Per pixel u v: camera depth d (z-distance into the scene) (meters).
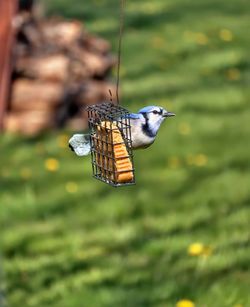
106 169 7.05
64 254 12.24
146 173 15.02
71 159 15.79
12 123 16.94
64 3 26.97
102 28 24.73
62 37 17.66
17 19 17.42
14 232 12.95
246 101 18.98
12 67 16.89
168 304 10.42
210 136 16.89
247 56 22.31
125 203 13.80
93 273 11.52
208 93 19.39
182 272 11.34
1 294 11.07
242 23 25.19
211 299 10.44
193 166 15.33
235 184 14.47
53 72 17.02
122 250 12.28
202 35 23.88
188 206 13.70
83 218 13.41
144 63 21.50
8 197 14.15
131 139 6.95
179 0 27.66
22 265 11.92
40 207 13.80
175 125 17.39
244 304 10.34
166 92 19.48
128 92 19.41
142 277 11.27
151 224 13.09
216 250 11.97
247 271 11.20
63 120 17.08
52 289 11.17
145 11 26.27
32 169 15.39
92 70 17.36
